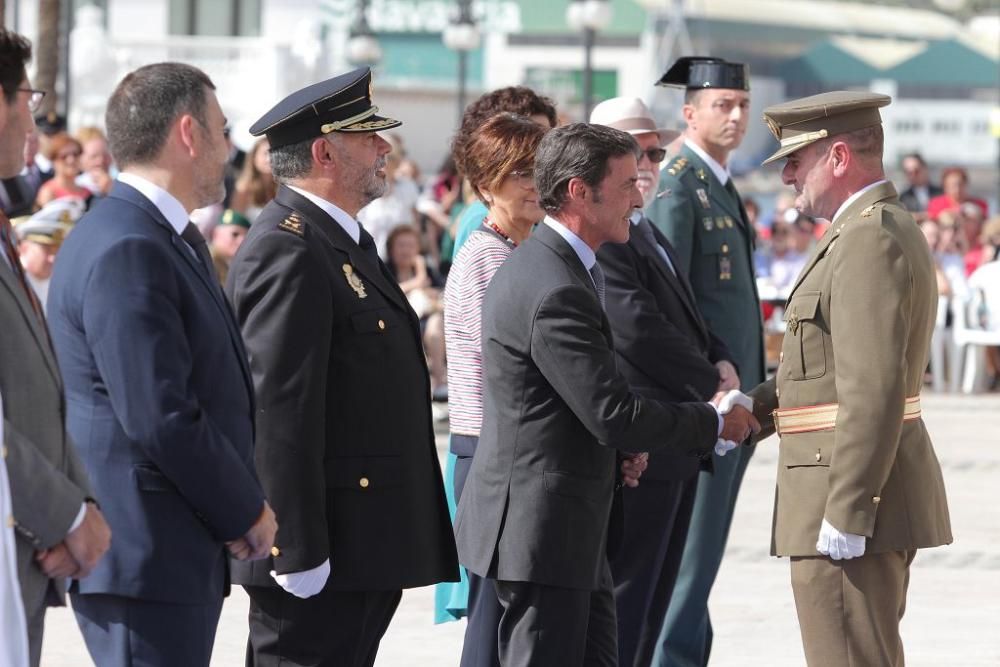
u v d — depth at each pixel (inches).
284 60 2628.0
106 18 3597.4
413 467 475.8
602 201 467.8
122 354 393.7
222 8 3629.4
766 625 754.8
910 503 482.3
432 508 485.1
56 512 368.2
